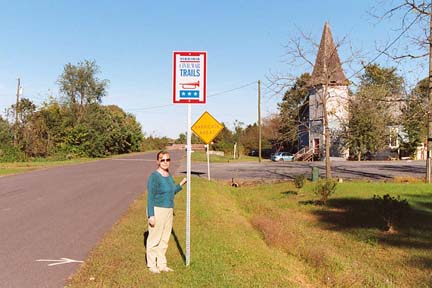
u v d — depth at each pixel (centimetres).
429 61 1519
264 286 562
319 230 1156
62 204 1298
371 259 873
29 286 551
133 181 2064
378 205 1229
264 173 2872
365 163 3859
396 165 3503
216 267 630
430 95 1531
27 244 784
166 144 12169
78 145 5194
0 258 687
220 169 3281
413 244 983
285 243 952
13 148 3891
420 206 1430
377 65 1775
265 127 6475
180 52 616
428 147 2067
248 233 983
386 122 1881
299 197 1730
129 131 7781
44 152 4322
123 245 761
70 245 776
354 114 2202
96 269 616
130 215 1083
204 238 836
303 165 3719
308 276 732
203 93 623
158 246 623
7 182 2003
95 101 6694
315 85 2200
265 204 1579
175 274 593
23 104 4106
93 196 1492
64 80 6750
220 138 7662
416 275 765
